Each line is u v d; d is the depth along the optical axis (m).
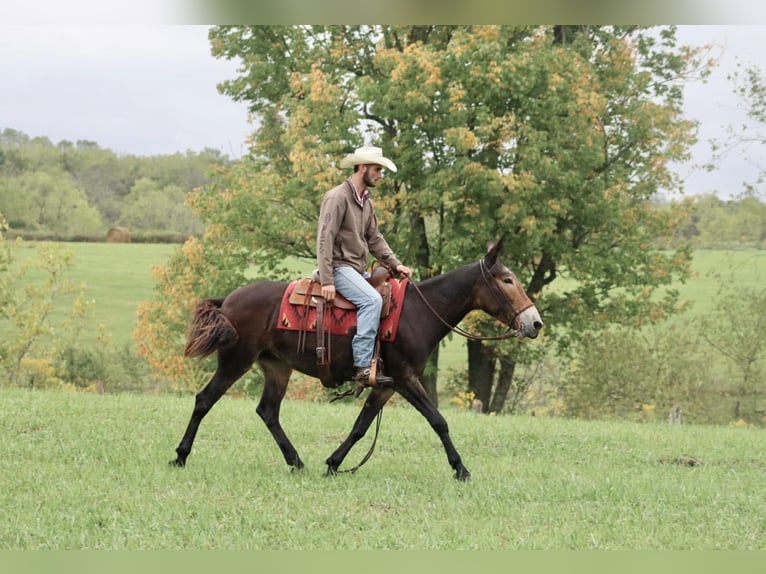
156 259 55.22
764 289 25.94
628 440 12.03
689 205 25.81
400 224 23.75
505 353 25.03
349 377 8.38
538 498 8.00
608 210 24.16
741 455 11.33
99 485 7.73
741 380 26.86
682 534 7.03
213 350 8.36
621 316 25.50
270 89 26.70
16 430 10.33
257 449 9.87
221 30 27.08
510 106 23.77
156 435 10.43
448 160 22.95
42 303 27.97
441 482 8.30
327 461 8.59
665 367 25.53
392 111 23.36
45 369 26.94
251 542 6.43
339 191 8.09
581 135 23.83
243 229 25.53
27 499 7.16
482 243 22.72
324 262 8.00
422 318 8.30
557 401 25.97
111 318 42.16
